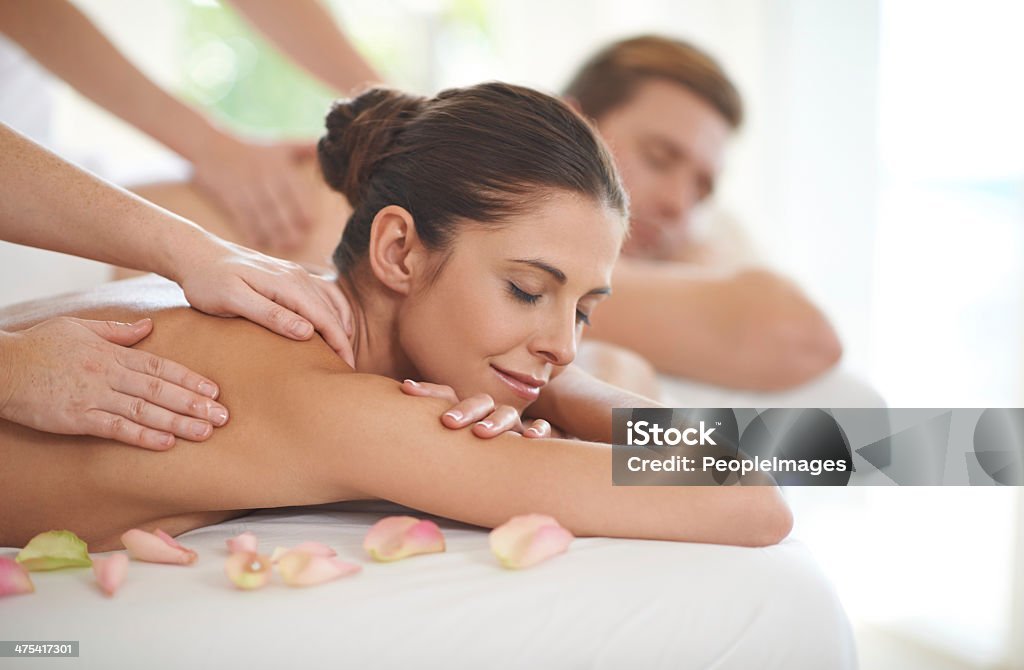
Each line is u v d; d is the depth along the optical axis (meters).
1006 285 2.56
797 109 3.19
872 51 2.93
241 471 0.96
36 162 1.08
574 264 1.04
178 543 0.94
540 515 0.91
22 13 1.93
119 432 0.95
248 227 1.91
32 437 0.99
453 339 1.08
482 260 1.05
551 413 1.28
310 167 1.95
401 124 1.15
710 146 2.16
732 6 3.46
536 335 1.06
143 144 3.81
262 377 0.99
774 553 0.94
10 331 1.05
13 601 0.82
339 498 0.99
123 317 1.07
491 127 1.07
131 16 3.98
